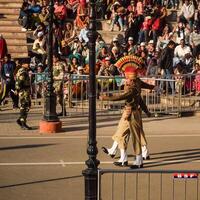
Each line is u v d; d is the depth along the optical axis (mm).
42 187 22984
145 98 38969
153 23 50438
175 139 31547
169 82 39469
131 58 25656
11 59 43938
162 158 27375
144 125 35438
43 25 49312
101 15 54031
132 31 50500
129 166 25766
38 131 33031
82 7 50906
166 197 21938
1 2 53125
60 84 37531
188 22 51812
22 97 33250
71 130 33438
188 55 45500
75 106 40062
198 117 38438
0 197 21734
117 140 25875
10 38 50125
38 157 27422
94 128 18703
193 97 39938
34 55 48500
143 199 21672
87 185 18594
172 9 54781
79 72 42188
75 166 25922
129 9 52500
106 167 25641
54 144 29969
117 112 38781
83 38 48281
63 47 48156
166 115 38719
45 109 32906
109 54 45500
